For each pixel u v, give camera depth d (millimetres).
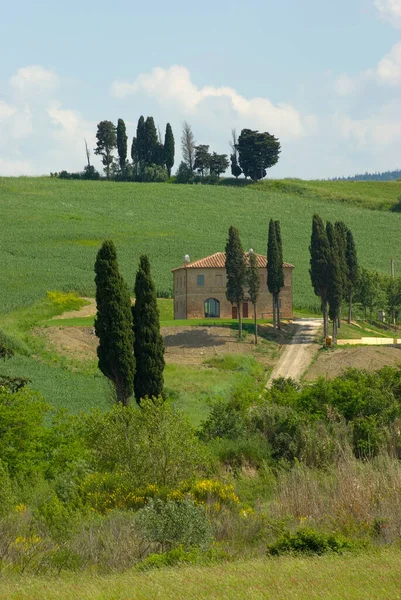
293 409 111875
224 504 70500
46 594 39531
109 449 81625
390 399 112125
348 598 36500
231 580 41000
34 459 87625
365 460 89062
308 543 53562
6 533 55719
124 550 53219
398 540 54656
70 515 62094
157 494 73250
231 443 98062
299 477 69000
